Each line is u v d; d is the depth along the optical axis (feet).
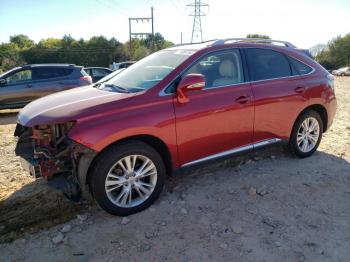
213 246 10.37
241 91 14.25
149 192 12.54
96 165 11.32
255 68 15.05
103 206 11.59
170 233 11.09
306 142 17.28
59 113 11.25
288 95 15.71
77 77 37.81
